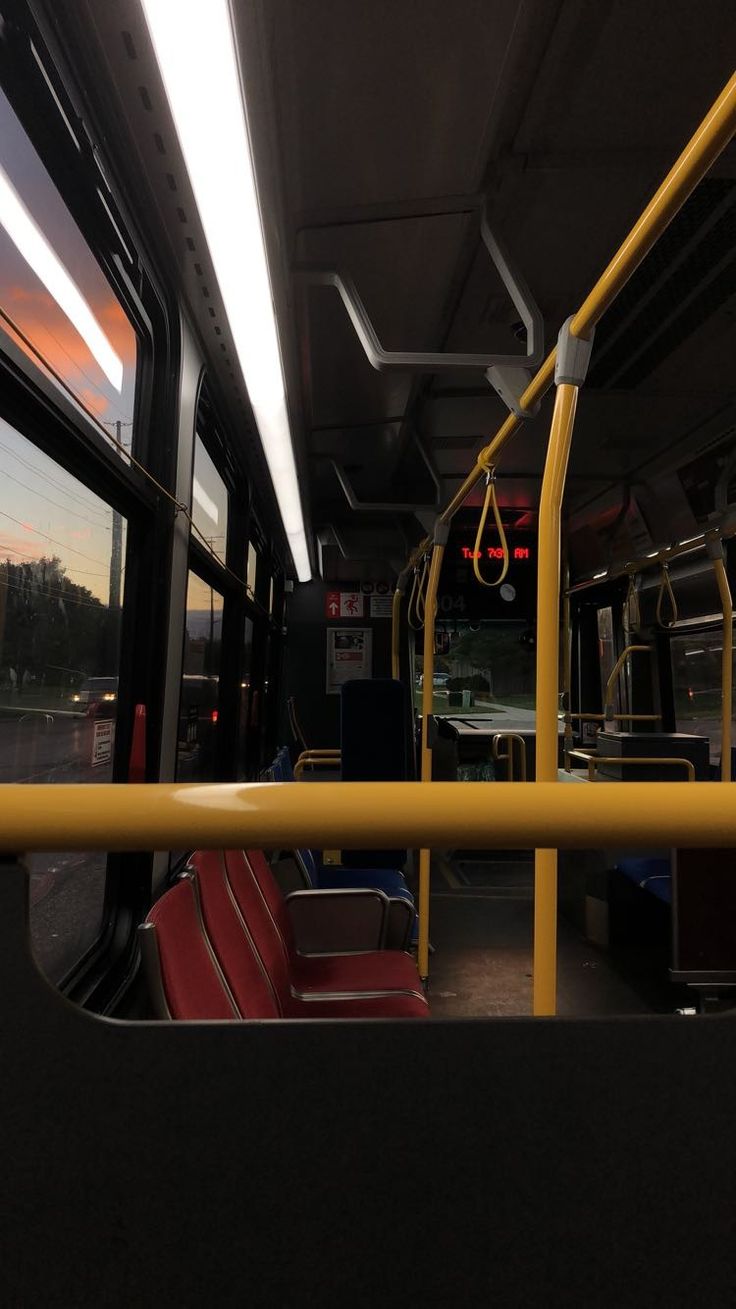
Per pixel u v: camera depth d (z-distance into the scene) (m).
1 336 1.45
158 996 1.10
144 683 2.60
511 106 1.99
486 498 2.34
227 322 2.65
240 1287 0.49
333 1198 0.50
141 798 0.51
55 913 2.14
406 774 3.87
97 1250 0.49
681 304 2.90
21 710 1.80
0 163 1.49
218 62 1.39
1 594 1.67
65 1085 0.49
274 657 8.38
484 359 2.10
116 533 2.48
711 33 1.76
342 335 3.26
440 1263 0.50
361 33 1.74
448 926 4.19
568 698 5.41
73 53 1.59
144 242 2.18
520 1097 0.51
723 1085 0.52
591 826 0.54
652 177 2.27
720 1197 0.51
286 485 4.73
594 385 3.65
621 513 5.56
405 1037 0.50
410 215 2.40
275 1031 0.50
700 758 4.36
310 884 3.14
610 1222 0.51
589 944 3.93
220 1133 0.49
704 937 2.69
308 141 2.07
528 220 2.46
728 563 4.57
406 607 8.66
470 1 1.67
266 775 2.96
